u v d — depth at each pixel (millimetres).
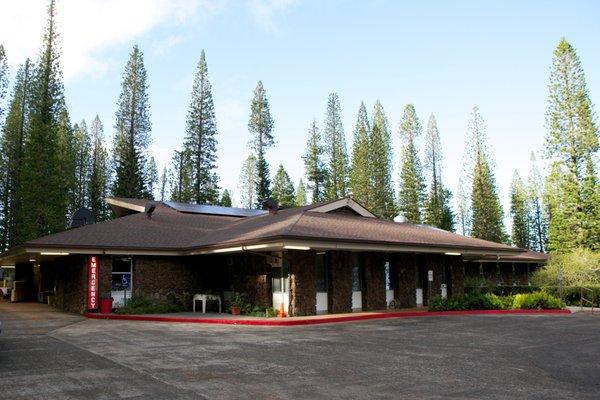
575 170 40219
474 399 6773
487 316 18859
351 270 19703
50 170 40344
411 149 53188
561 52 41156
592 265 32594
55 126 41375
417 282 22703
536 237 72312
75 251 18734
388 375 8281
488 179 51531
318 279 18891
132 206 29516
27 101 47688
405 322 16562
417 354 10289
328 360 9594
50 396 6875
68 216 56250
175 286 21203
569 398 6824
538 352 10602
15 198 45719
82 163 59094
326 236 16953
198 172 50156
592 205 39531
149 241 21078
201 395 6965
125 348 11031
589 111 39969
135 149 49125
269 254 18891
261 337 12836
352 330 14336
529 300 21125
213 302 21078
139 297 20266
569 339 12578
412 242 19422
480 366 9055
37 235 39375
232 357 9898
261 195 53406
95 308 19219
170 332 13875
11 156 46750
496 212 51156
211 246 18891
